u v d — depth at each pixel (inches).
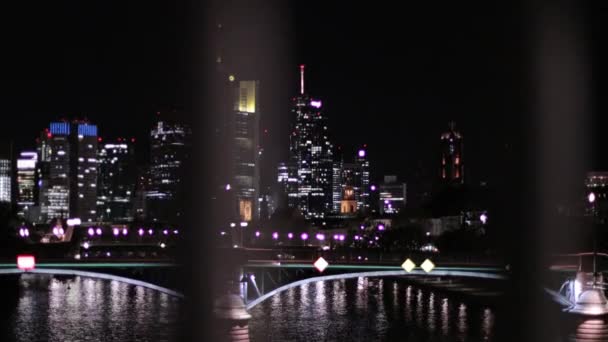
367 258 6304.1
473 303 7504.9
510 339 5285.4
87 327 5846.5
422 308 7194.9
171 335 5378.9
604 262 5497.1
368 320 6284.5
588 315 3688.5
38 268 5812.0
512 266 5974.4
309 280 5378.9
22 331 5689.0
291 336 5438.0
